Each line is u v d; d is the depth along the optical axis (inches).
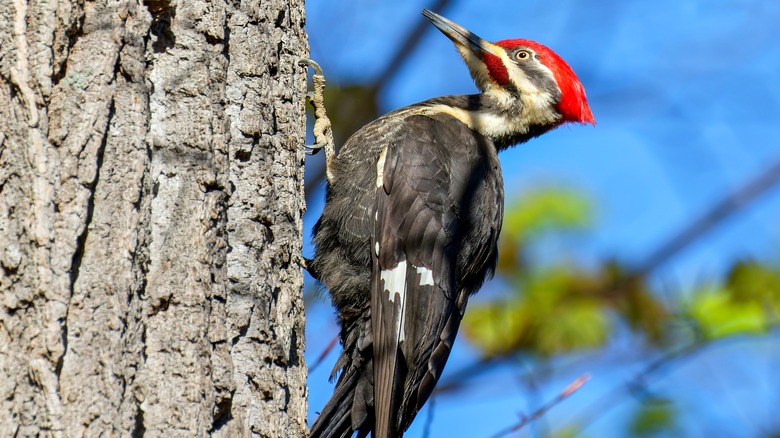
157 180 259.8
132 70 254.1
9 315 231.0
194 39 275.1
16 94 243.0
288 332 292.0
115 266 240.1
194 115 269.1
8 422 224.4
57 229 235.8
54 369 228.2
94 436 227.5
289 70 322.3
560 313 556.1
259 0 308.0
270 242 292.2
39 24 246.2
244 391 268.5
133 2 257.1
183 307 251.9
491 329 551.5
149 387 241.3
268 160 297.6
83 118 244.5
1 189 238.7
